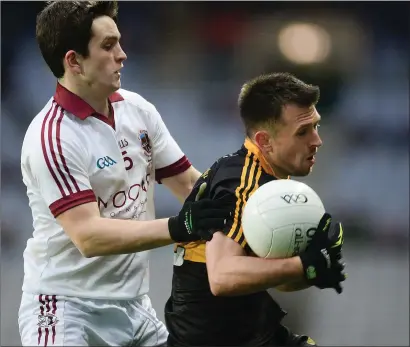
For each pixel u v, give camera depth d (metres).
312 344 13.14
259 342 12.36
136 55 39.56
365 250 34.25
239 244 11.19
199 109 38.81
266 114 11.72
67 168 13.25
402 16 41.53
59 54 13.59
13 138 36.25
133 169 14.37
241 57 39.72
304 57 39.56
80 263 14.04
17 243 34.09
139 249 12.64
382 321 25.28
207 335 12.28
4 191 35.31
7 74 37.00
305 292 28.27
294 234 10.88
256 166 11.83
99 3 13.49
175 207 34.69
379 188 36.72
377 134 38.34
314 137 11.85
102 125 13.91
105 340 14.31
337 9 40.53
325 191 36.69
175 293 12.66
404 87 39.28
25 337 14.12
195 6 39.81
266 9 40.12
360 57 39.62
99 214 13.36
